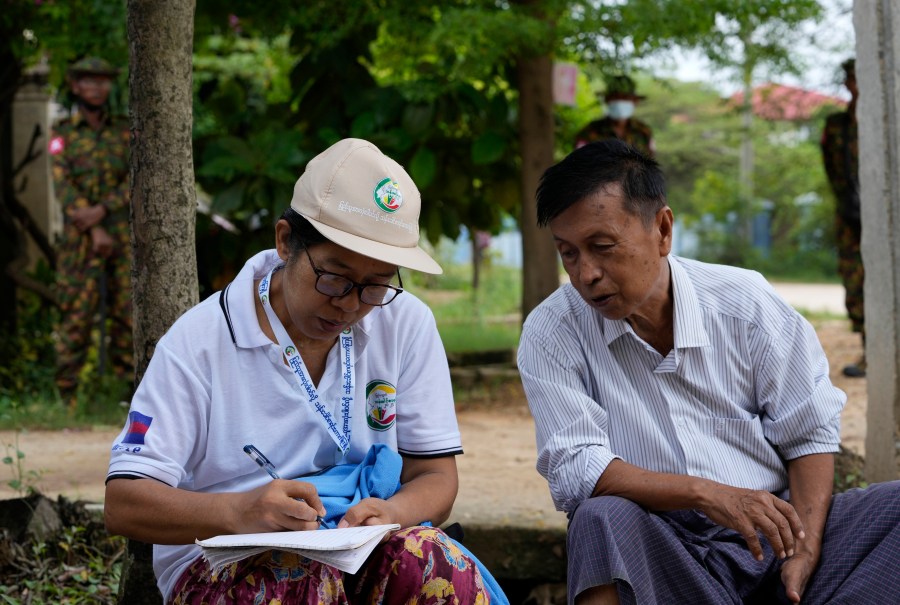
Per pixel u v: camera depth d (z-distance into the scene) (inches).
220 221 304.7
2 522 150.9
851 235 291.6
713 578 105.3
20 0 307.3
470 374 317.1
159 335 119.3
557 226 104.5
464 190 308.5
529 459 204.8
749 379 114.2
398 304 104.0
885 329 155.7
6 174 352.5
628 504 103.3
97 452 204.5
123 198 267.4
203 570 92.8
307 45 301.0
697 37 279.6
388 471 96.5
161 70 117.6
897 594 101.4
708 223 1095.6
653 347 114.2
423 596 89.2
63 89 301.1
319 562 85.8
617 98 292.7
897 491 105.3
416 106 288.8
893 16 150.9
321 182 91.7
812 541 107.0
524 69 299.0
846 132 285.9
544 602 151.3
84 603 136.4
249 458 96.7
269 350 96.5
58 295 267.0
